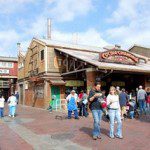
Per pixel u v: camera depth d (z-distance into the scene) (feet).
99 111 33.22
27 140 33.96
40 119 55.42
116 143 30.86
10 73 130.00
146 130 38.73
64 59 85.92
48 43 85.51
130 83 82.99
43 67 85.92
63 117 56.59
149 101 61.46
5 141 33.65
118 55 70.85
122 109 48.85
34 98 94.79
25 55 106.01
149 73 73.56
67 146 30.12
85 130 39.73
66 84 82.74
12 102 62.34
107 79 78.95
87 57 72.54
